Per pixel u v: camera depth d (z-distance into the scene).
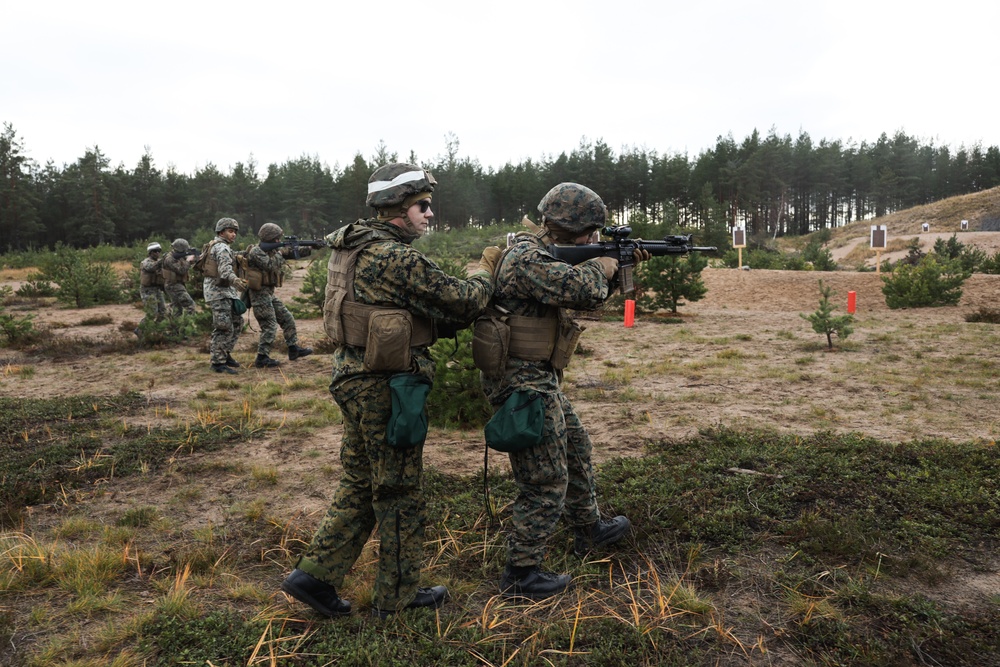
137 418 6.09
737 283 20.94
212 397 6.95
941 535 3.30
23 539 3.40
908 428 5.53
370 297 2.40
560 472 2.75
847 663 2.30
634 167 83.94
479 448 5.12
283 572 3.10
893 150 97.50
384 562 2.57
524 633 2.51
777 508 3.61
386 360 2.36
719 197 80.00
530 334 2.67
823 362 8.88
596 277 2.65
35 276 20.83
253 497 4.10
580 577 2.94
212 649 2.38
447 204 75.38
